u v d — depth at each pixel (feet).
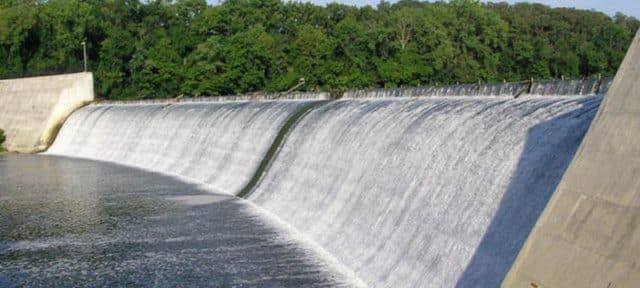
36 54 400.88
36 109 330.75
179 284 100.27
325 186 138.62
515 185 85.20
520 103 106.83
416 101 141.18
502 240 81.15
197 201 163.02
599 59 353.92
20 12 382.63
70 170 230.27
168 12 444.14
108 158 267.80
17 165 249.14
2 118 338.13
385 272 99.30
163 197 169.78
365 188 122.31
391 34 340.18
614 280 52.60
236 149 195.42
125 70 392.27
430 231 96.78
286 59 347.15
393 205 110.63
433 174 105.19
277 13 416.05
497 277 77.51
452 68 333.42
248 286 98.22
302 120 173.78
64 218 146.72
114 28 417.28
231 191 176.04
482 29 371.97
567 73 347.97
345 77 308.19
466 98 133.39
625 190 55.47
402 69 313.53
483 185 91.71
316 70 312.71
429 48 339.16
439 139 110.11
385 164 120.88
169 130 244.22
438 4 429.38
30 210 156.15
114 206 158.71
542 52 352.90
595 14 447.42
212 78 345.10
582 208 58.85
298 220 136.77
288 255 114.32
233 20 404.77
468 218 90.38
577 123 83.46
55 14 395.75
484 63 360.28
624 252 52.90
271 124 185.78
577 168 61.46
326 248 117.91
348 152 137.28
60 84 329.52
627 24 458.91
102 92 374.22
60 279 104.32
